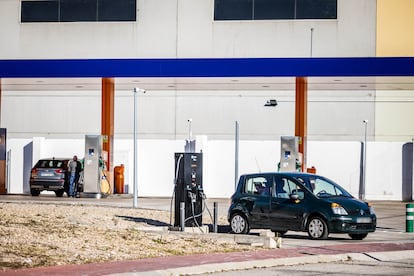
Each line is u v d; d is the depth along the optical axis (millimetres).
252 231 26953
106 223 25750
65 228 22875
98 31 60938
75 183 44438
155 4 60375
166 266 17484
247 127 59656
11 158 48344
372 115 58562
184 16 60000
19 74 43781
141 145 47719
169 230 24688
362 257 20500
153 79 44562
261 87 49312
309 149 47281
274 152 46688
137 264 17688
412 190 46906
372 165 47031
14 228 21812
